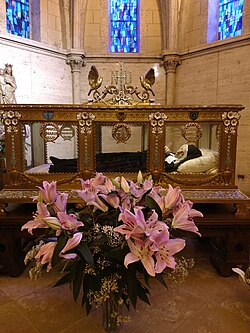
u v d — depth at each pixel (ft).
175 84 18.65
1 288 5.90
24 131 6.40
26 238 7.03
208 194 6.42
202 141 6.67
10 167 6.42
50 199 3.64
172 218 3.67
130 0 18.44
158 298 5.49
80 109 6.21
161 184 6.55
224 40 15.79
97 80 7.42
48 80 17.06
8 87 14.37
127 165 6.59
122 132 6.38
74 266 3.56
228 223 6.19
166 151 6.55
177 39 17.85
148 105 6.35
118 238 3.50
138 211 3.14
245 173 15.74
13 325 4.77
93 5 18.07
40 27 16.47
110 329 4.47
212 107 6.19
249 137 15.39
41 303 5.38
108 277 3.59
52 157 6.68
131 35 18.85
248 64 15.02
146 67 18.67
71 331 4.63
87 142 6.38
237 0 15.66
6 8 15.23
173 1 17.03
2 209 6.36
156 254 3.10
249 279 5.09
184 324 4.76
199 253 7.55
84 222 3.74
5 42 14.78
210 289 5.83
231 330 4.63
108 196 3.63
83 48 18.35
